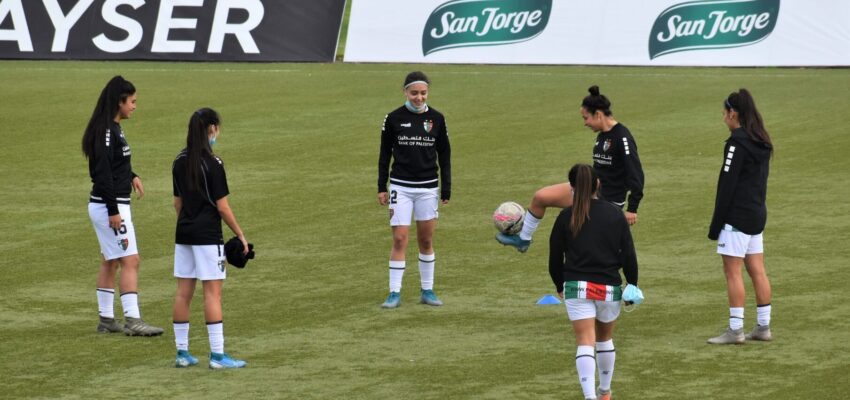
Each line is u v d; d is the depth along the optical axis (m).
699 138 79.38
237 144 80.19
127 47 117.12
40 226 59.22
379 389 33.78
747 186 37.59
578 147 77.50
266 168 72.75
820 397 32.22
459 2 113.94
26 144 80.62
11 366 36.81
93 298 46.28
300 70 110.62
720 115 86.56
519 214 42.84
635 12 111.12
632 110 89.56
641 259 50.84
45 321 42.78
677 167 71.00
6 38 117.81
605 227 31.38
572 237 31.55
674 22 109.75
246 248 35.88
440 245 54.53
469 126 85.69
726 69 107.00
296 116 89.56
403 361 36.78
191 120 35.38
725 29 108.56
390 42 115.44
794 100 90.94
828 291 44.81
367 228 57.97
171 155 76.88
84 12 118.12
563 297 32.28
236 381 34.81
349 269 50.28
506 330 40.62
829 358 36.12
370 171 71.56
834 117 83.94
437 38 114.25
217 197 35.28
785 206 60.41
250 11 117.25
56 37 117.75
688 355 36.88
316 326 41.44
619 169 40.72
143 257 53.06
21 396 33.56
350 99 96.06
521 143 79.31
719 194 37.69
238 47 116.56
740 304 37.88
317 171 71.75
